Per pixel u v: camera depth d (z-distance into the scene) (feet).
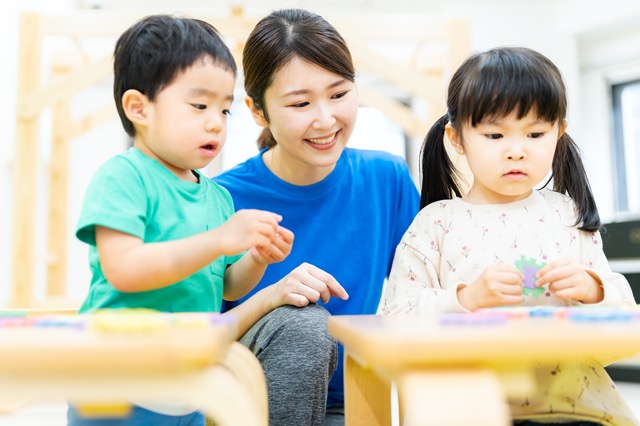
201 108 3.99
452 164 4.99
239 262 4.39
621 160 15.30
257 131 16.89
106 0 15.30
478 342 2.16
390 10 16.03
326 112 4.66
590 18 14.44
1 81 11.64
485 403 2.15
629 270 11.83
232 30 10.02
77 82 10.25
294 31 4.70
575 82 14.80
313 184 5.46
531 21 15.08
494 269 3.48
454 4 15.11
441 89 10.29
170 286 3.88
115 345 2.12
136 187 3.82
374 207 5.62
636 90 15.23
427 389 2.17
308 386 4.18
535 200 4.48
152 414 3.47
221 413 2.26
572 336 2.22
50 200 13.00
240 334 4.68
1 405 8.92
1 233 11.75
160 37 4.00
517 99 4.01
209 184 4.54
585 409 3.48
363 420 3.70
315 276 4.50
